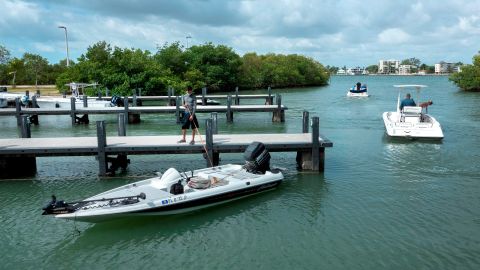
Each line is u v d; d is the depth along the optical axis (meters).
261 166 12.05
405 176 13.33
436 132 18.91
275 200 11.29
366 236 9.02
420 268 7.71
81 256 8.38
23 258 8.28
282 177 12.22
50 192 11.98
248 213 10.45
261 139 14.34
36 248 8.70
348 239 8.89
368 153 16.61
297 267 7.78
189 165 14.73
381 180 12.91
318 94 58.69
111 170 13.54
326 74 103.06
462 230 9.26
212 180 11.16
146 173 13.75
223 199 10.90
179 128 24.59
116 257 8.33
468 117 27.86
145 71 47.16
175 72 63.69
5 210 10.66
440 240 8.80
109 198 9.76
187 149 13.32
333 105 38.59
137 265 7.99
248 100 47.66
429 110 32.53
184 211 10.33
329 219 9.96
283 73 84.81
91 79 44.25
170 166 14.59
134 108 26.80
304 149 13.63
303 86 92.56
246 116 31.30
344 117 28.52
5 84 66.69
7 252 8.51
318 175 13.46
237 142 13.75
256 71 80.75
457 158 15.63
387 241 8.77
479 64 59.09
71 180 13.09
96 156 13.16
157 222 9.96
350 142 18.97
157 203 9.66
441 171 13.88
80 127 25.59
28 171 14.05
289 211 10.51
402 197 11.37
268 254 8.30
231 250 8.51
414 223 9.65
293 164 14.70
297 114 31.25
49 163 15.12
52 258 8.30
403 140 19.33
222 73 69.25
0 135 22.88
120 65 45.78
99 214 9.01
